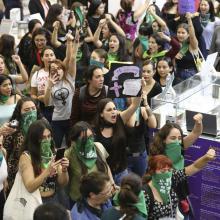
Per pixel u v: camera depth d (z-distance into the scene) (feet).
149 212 22.21
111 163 25.80
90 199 20.52
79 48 37.73
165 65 34.04
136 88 26.40
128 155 28.22
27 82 34.50
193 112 27.96
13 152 25.61
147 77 31.68
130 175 20.11
